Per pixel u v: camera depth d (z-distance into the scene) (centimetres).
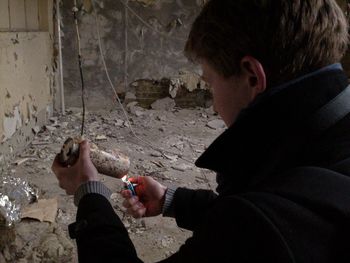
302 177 52
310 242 48
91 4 528
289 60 56
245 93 60
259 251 48
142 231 242
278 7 55
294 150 56
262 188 54
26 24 438
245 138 61
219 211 53
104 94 563
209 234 53
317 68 57
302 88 56
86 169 87
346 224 49
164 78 568
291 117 56
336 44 58
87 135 447
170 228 248
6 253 186
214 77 63
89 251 70
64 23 530
